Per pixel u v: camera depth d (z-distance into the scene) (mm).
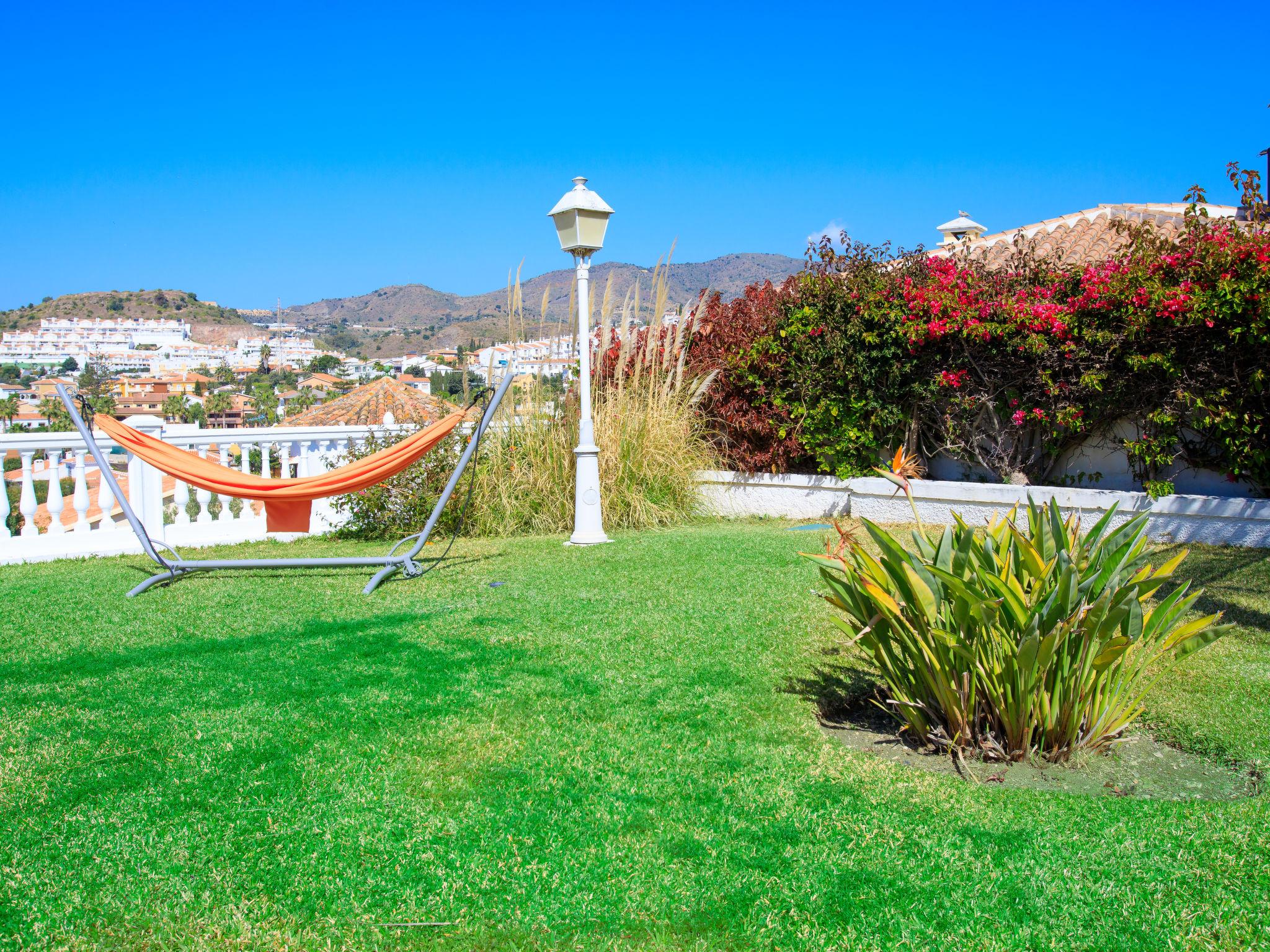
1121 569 3793
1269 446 8281
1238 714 4055
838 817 3168
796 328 10859
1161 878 2758
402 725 3953
